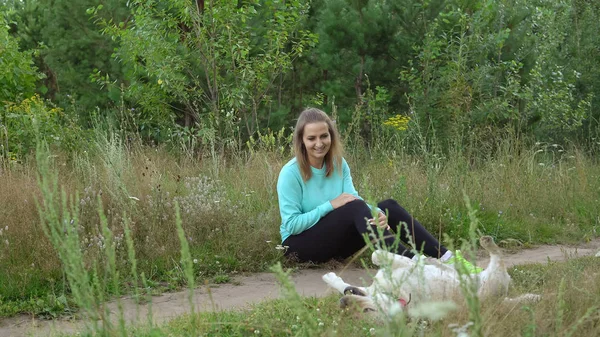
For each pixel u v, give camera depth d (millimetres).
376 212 2840
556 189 9469
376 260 3641
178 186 8008
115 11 15812
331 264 6285
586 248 7566
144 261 5910
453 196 8383
